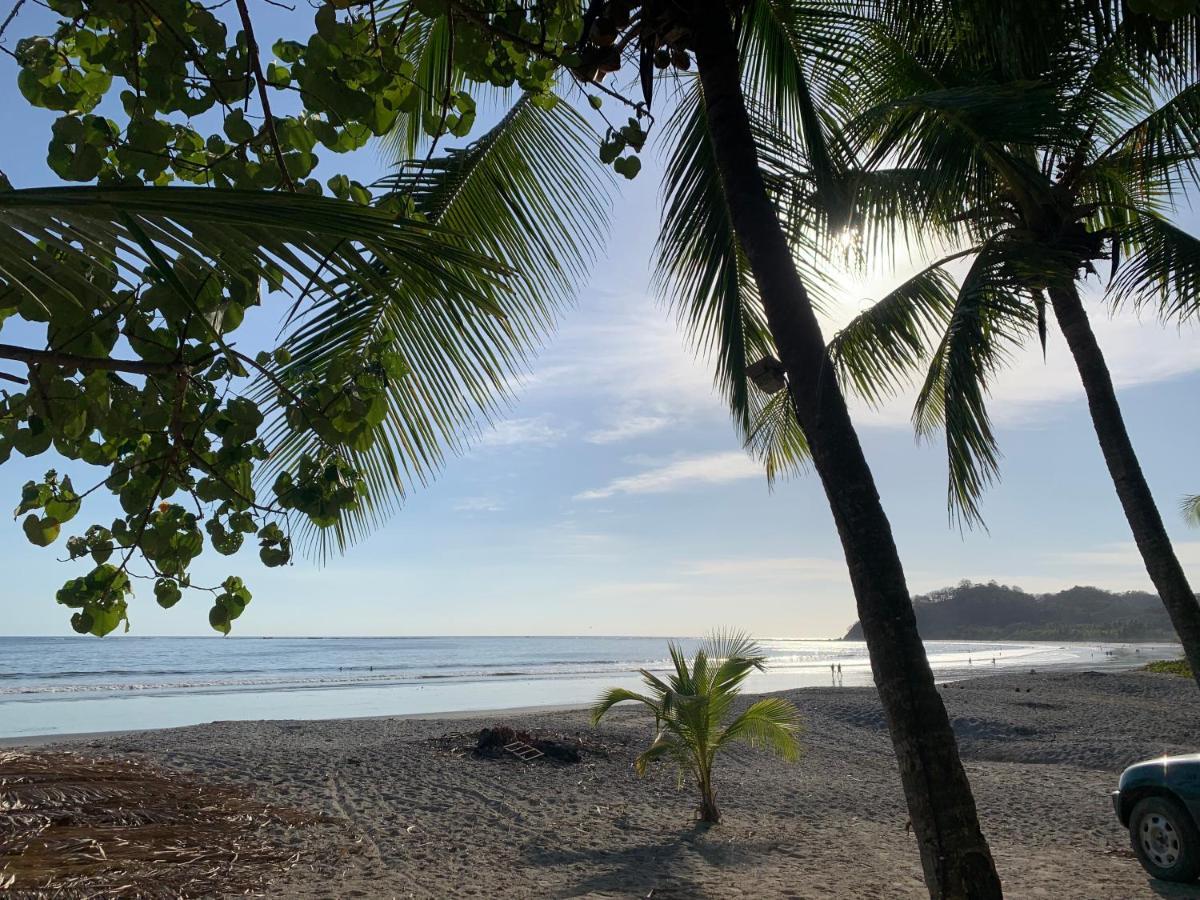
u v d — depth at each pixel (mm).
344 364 2383
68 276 1822
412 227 1649
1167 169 6535
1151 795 7027
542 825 9414
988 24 4512
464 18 2977
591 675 55531
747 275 5430
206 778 11359
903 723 3387
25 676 50469
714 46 4027
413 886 6938
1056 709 21109
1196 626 6418
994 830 9109
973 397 5727
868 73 5832
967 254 6148
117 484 2170
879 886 6957
